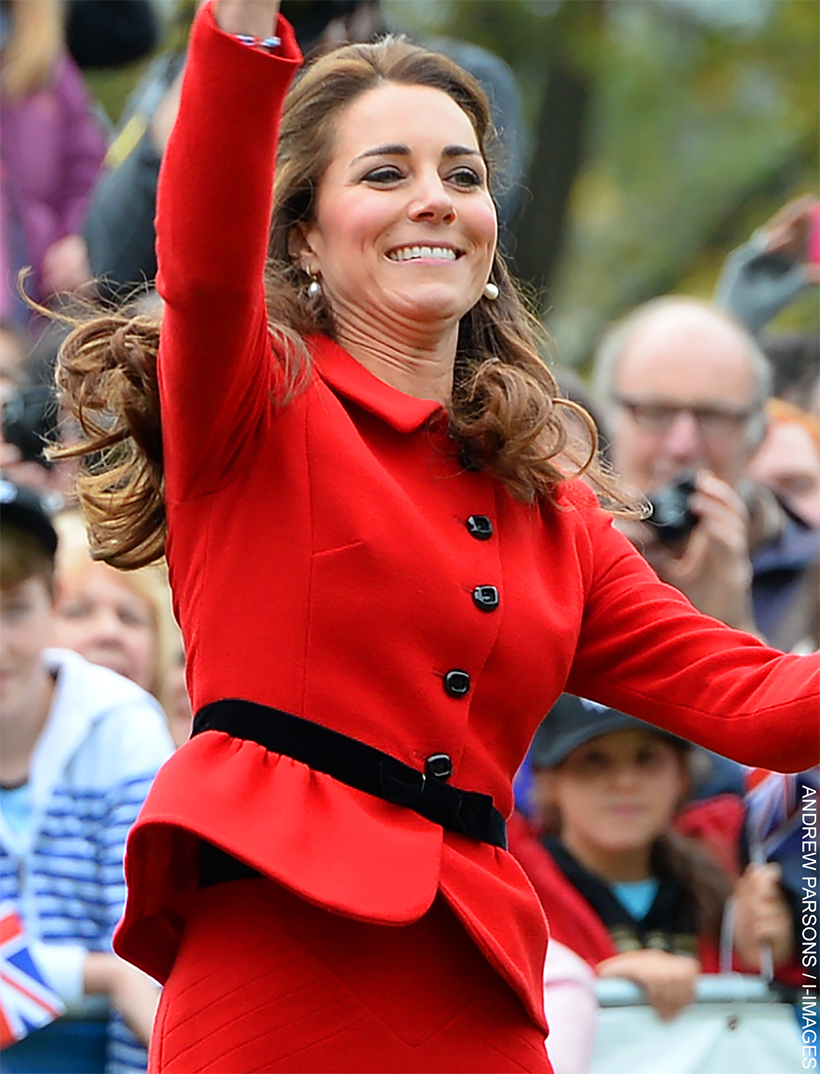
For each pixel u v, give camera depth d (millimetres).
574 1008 13227
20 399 15578
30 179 20594
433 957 8141
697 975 13617
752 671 8812
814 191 33812
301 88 9117
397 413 8578
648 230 33344
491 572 8500
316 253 9117
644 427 17203
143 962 8609
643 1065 13367
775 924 13922
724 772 14312
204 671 8234
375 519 8234
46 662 13656
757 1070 13469
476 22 32500
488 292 9539
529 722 8594
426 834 8047
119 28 22484
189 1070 7984
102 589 14898
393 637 8133
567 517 9188
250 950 8031
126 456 9430
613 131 33719
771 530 17156
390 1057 7926
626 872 13930
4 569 13273
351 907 7625
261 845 7750
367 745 8070
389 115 8883
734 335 17469
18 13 20797
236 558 8219
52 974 12688
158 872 8258
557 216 31469
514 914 8258
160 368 8219
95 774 13266
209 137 7605
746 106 34375
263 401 8312
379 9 18250
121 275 17609
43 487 15461
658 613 9172
